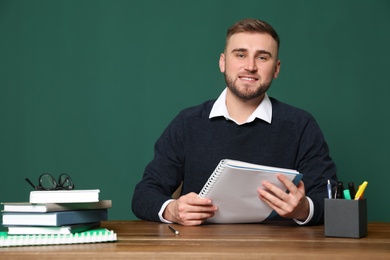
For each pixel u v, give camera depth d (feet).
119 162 11.01
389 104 10.66
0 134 11.16
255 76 7.26
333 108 10.73
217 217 6.00
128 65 11.06
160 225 6.03
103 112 11.07
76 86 11.12
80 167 11.07
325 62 10.75
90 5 11.14
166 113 10.98
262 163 7.48
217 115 7.58
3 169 11.15
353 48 10.74
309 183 7.16
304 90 10.75
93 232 4.85
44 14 11.18
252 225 5.95
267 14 10.86
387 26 10.70
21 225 4.77
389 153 10.64
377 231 5.44
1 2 11.23
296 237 4.90
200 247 4.29
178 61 10.98
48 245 4.45
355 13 10.75
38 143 11.12
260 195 5.70
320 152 7.41
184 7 11.01
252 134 7.54
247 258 4.01
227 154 7.52
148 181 7.40
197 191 7.57
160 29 11.03
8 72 11.20
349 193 5.03
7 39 11.20
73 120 11.09
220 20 10.94
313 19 10.80
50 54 11.17
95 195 4.83
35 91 11.16
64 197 4.77
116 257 4.06
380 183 10.68
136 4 11.08
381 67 10.69
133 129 11.02
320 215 5.90
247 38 7.24
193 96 10.94
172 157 7.63
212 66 10.93
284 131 7.54
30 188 11.09
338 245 4.41
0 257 4.08
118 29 11.09
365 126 10.71
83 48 11.12
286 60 10.79
